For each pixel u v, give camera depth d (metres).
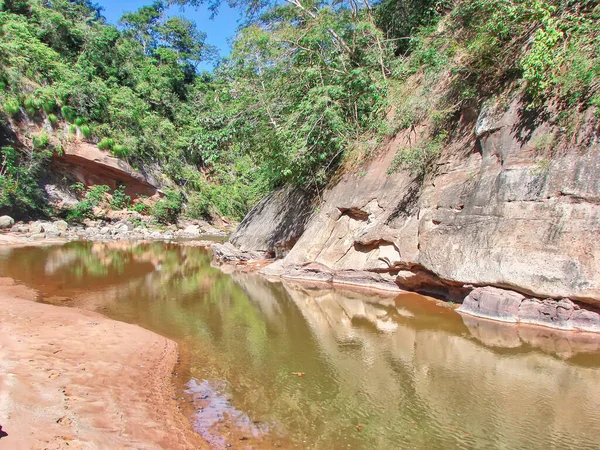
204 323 8.30
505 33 9.34
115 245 21.00
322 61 13.76
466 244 8.59
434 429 4.48
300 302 10.05
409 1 15.65
